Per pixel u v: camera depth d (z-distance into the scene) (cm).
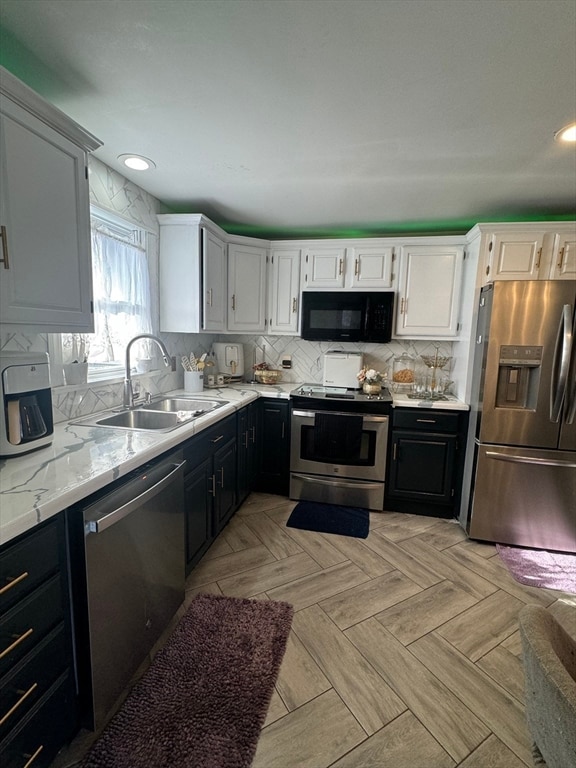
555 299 226
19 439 138
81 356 199
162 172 219
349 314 313
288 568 218
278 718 133
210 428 219
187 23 113
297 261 325
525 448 242
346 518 281
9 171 117
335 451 294
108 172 212
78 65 132
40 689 104
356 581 208
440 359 311
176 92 147
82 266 151
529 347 233
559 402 232
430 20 111
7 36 119
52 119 131
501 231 256
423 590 202
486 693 144
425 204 268
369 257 311
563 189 236
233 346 347
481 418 246
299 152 194
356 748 124
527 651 68
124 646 136
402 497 292
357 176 222
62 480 117
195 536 204
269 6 107
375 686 146
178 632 169
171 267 269
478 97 146
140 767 116
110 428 180
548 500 242
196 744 123
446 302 300
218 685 144
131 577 139
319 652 160
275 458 316
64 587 113
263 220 313
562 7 105
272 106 155
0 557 91
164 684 144
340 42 120
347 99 149
